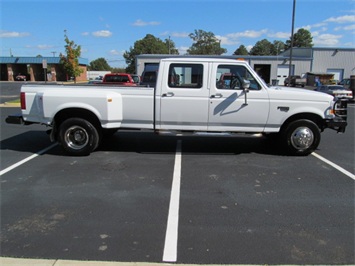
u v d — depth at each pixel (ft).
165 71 21.97
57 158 22.36
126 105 22.39
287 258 10.60
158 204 14.75
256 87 22.17
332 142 28.71
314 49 157.79
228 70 22.12
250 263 10.30
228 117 22.25
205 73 21.89
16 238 11.75
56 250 10.95
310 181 17.98
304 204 14.85
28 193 16.01
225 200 15.25
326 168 20.43
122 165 20.75
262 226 12.72
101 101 21.81
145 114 22.40
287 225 12.82
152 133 31.68
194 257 10.58
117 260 10.37
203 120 22.36
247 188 16.83
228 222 13.03
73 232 12.19
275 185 17.30
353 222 13.14
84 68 230.27
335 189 16.79
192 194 15.96
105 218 13.34
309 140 22.74
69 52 148.36
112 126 22.47
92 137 22.45
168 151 24.45
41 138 29.40
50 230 12.34
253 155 23.45
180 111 22.21
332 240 11.74
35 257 10.53
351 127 38.14
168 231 12.27
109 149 24.97
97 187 16.85
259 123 22.47
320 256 10.74
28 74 221.46
